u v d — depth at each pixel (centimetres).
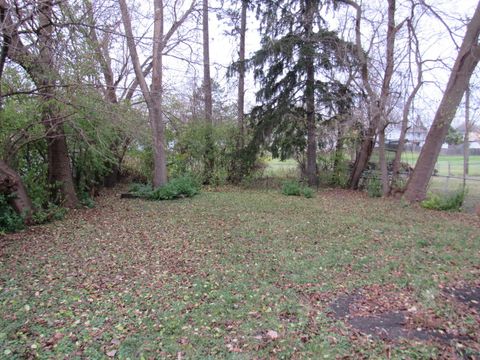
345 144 1455
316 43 1308
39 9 596
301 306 386
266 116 1433
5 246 621
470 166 2519
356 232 702
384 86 1143
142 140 1009
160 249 599
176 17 1206
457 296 408
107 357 296
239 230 720
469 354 292
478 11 963
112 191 1327
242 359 292
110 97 898
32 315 370
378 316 362
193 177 1431
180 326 345
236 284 446
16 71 751
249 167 1519
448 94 1037
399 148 1228
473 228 738
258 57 1385
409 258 542
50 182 941
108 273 490
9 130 781
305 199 1150
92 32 734
